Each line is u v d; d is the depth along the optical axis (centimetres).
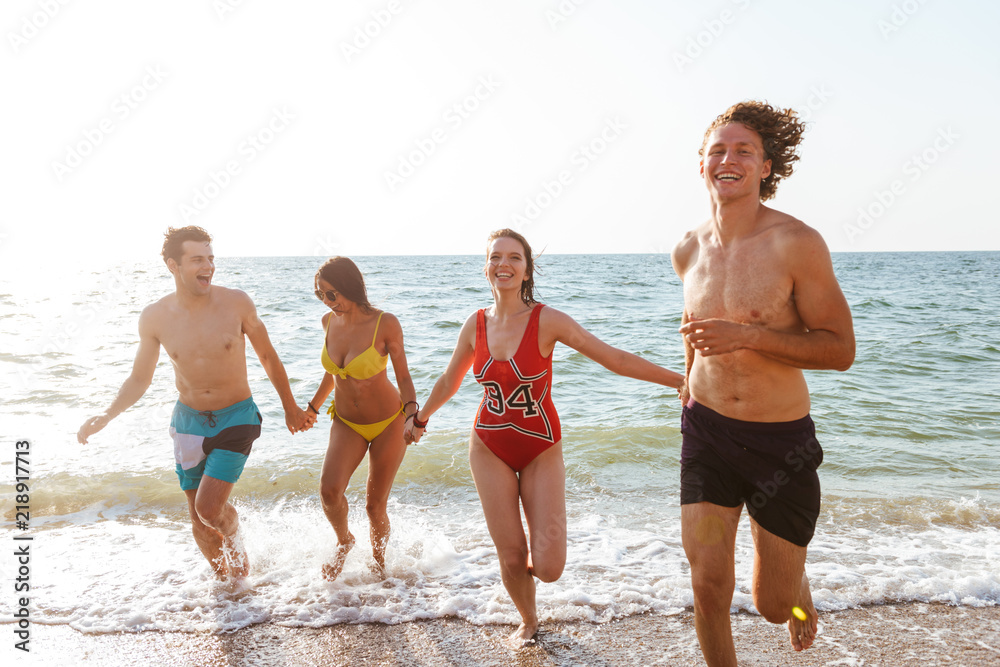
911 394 975
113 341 1458
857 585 388
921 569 407
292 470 624
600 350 324
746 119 248
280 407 885
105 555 442
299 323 1680
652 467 641
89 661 315
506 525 325
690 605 368
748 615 356
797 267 235
